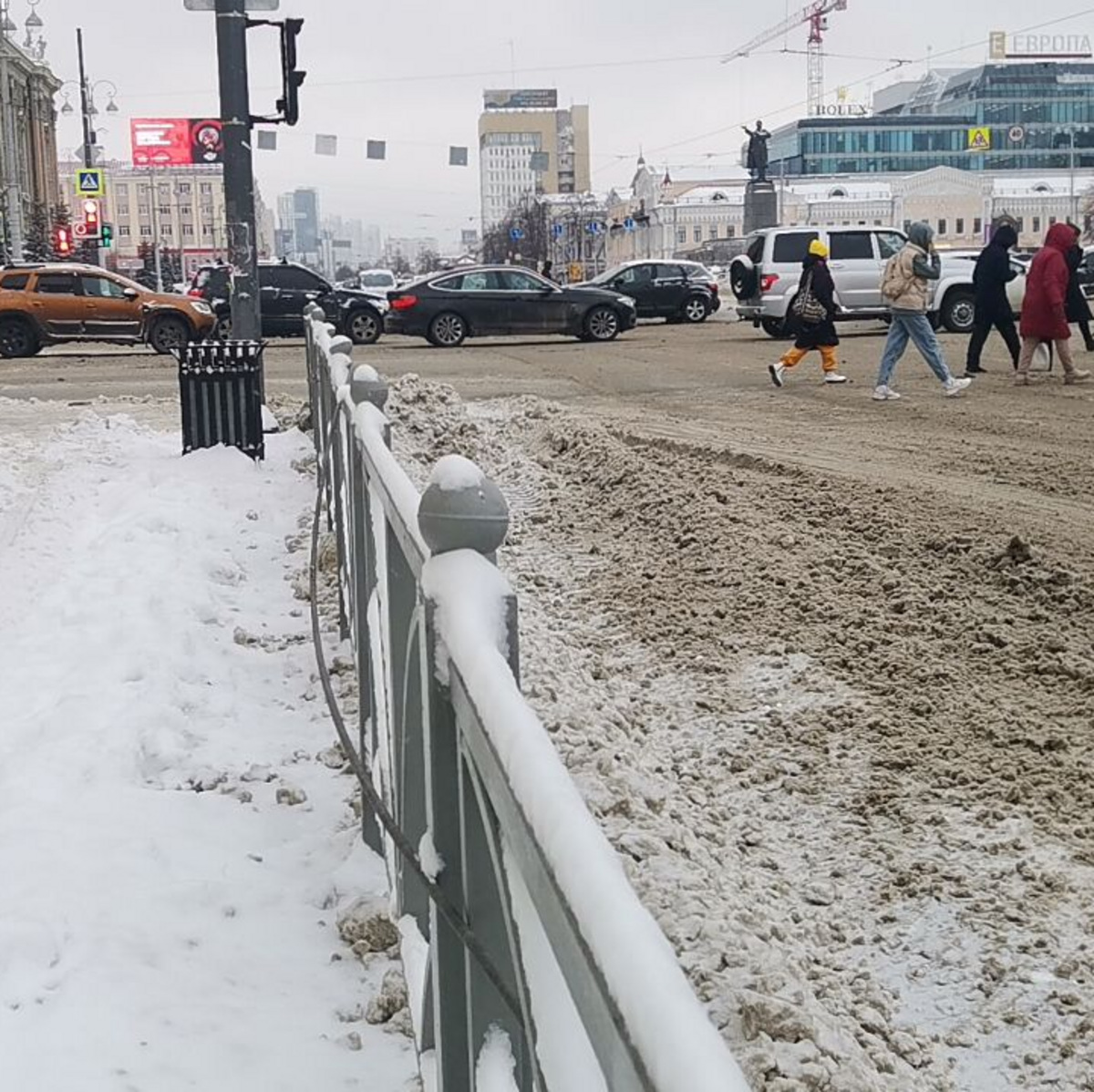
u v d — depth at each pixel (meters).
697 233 105.75
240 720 5.35
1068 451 11.38
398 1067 3.04
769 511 8.52
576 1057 1.44
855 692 5.55
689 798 4.68
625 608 6.95
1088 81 118.06
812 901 4.07
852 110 127.00
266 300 29.41
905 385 17.53
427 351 26.36
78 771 4.70
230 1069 3.02
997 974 3.63
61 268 27.31
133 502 9.62
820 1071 2.84
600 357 23.86
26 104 92.19
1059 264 16.47
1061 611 6.30
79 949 3.48
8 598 7.30
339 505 6.20
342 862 4.08
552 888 1.42
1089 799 4.53
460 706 2.00
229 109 13.43
